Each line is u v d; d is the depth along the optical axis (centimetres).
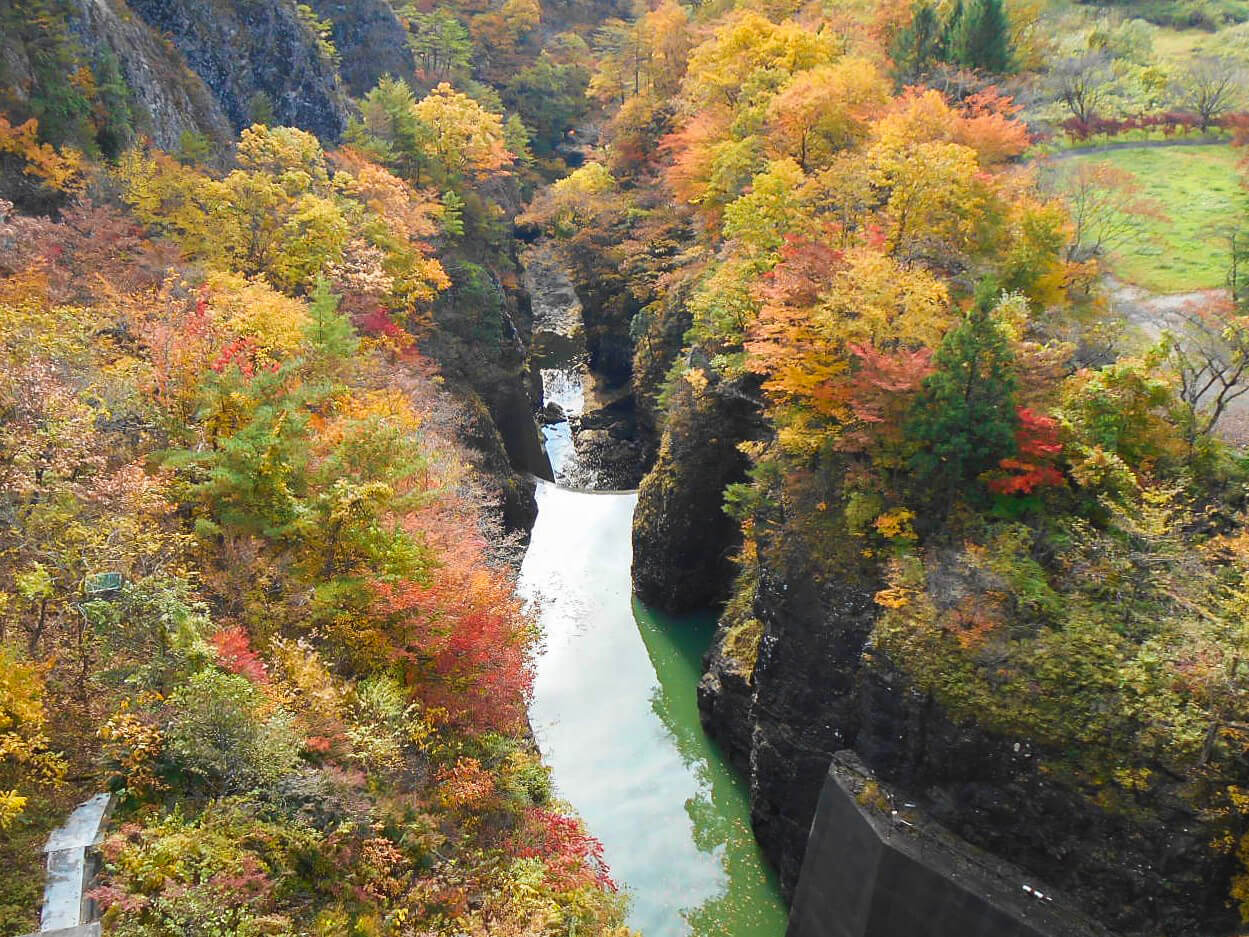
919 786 2114
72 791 1387
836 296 2405
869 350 2323
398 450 2228
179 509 2041
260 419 2008
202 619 1602
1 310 2064
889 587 2338
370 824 1555
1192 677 1811
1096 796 1838
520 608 2614
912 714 2102
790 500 2734
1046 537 2186
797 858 2533
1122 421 2273
